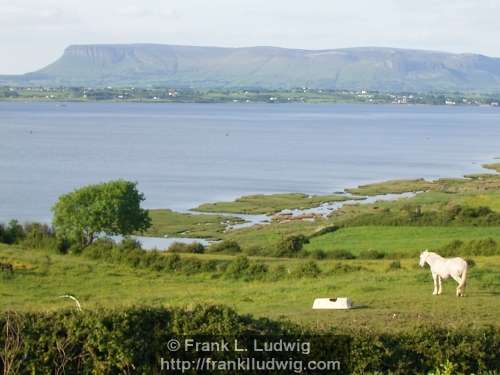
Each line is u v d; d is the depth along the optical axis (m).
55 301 41.22
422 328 20.55
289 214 110.31
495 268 44.81
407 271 46.28
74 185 137.75
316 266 50.84
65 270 52.75
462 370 19.83
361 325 22.59
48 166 167.62
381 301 33.88
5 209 112.06
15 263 54.16
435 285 35.66
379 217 91.56
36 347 18.92
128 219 77.94
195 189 136.00
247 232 95.69
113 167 167.50
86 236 77.06
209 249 73.31
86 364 18.97
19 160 179.25
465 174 160.25
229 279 50.78
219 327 19.44
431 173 163.00
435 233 82.50
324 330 20.11
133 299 39.84
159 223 102.38
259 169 168.25
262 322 20.09
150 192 131.38
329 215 108.31
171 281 50.47
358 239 80.81
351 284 41.47
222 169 167.12
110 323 19.22
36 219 104.06
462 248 61.84
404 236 81.44
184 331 19.34
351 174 161.00
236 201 121.88
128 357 18.81
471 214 89.44
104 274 52.19
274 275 50.16
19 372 18.73
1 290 45.22
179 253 65.88
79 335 19.00
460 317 28.83
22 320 19.19
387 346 19.83
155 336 19.33
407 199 120.44
